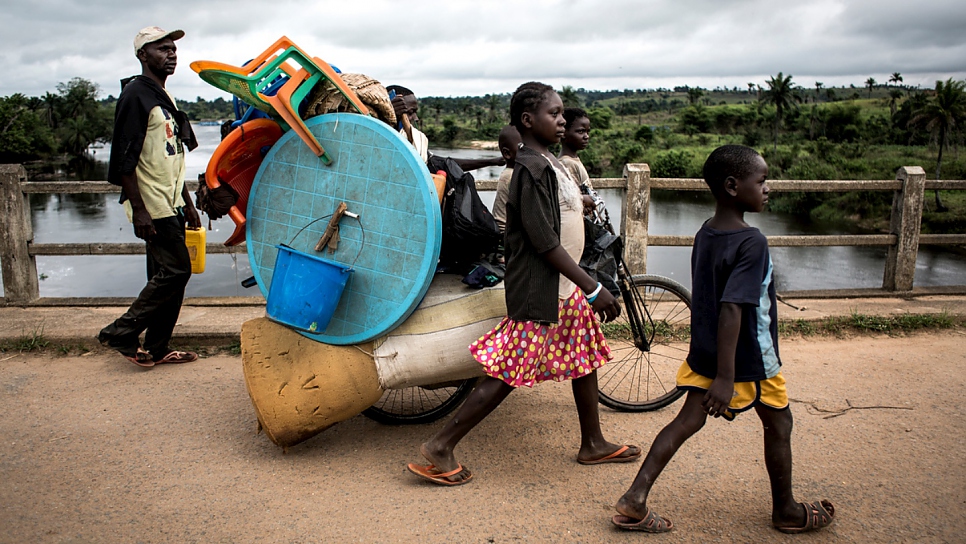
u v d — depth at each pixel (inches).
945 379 170.7
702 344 105.3
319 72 124.8
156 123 160.4
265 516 112.0
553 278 113.2
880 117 3673.7
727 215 104.0
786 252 1286.9
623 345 193.3
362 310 130.3
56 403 156.3
